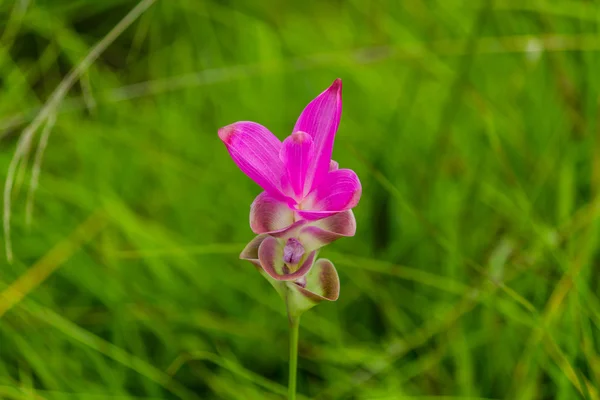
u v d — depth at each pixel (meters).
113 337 1.09
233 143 0.78
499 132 1.26
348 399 1.05
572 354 0.98
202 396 1.09
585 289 1.01
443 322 1.04
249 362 1.10
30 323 1.07
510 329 1.05
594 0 1.27
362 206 1.23
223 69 1.29
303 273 0.79
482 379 1.05
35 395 1.00
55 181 1.25
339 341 1.06
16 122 1.23
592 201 1.06
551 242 1.04
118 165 1.34
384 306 1.10
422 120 1.34
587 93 1.23
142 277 1.17
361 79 1.47
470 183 1.20
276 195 0.79
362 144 1.32
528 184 1.20
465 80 1.13
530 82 1.34
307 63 1.31
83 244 1.18
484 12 1.11
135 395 1.07
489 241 1.15
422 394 1.04
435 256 1.17
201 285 1.14
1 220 1.18
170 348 1.09
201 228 1.23
